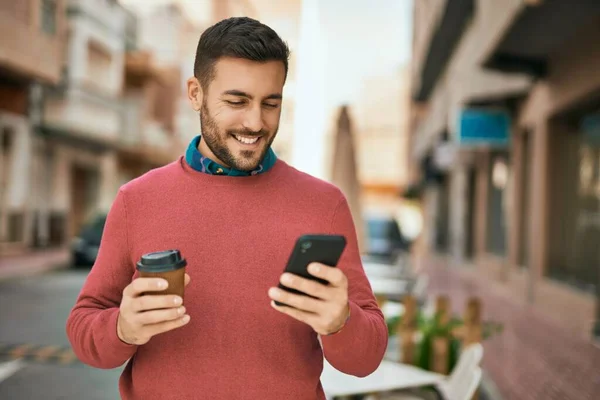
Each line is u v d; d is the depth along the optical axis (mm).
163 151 30938
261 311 1401
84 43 22469
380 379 2934
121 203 1487
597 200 8195
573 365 5832
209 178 1482
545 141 10086
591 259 8258
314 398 1463
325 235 1111
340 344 1246
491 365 5785
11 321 8141
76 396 4859
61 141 22234
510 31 8289
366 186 58062
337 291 1111
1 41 14383
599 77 7410
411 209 46219
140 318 1132
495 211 15344
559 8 7301
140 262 1152
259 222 1447
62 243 22312
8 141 17906
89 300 1438
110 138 24203
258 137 1385
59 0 18281
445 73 20781
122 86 29031
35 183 20250
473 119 12953
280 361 1403
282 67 1369
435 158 23000
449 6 15828
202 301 1403
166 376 1398
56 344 6723
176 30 32844
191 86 1499
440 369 3523
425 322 3656
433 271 16969
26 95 18391
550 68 9711
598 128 8273
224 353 1389
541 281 9984
